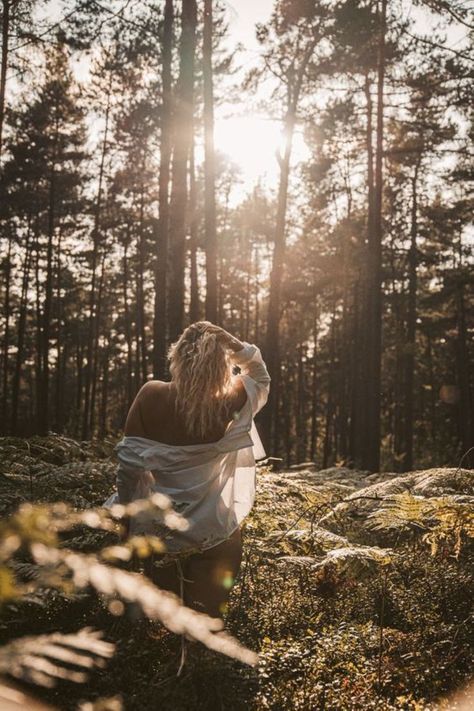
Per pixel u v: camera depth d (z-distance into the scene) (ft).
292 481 17.81
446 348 189.47
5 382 153.99
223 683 9.61
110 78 105.40
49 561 4.07
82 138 119.96
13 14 55.06
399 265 143.54
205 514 11.41
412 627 15.03
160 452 11.63
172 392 11.90
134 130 102.42
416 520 15.16
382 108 75.56
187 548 11.09
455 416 166.81
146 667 10.44
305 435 210.59
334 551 13.26
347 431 175.01
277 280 69.77
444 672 12.53
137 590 4.33
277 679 11.19
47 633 10.51
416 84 71.15
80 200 134.41
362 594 16.11
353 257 125.08
